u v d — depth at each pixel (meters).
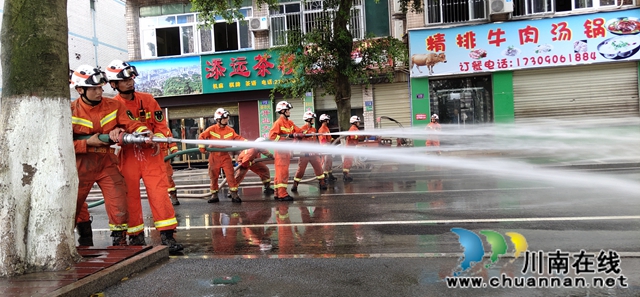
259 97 18.14
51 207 3.82
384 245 4.73
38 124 3.82
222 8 12.54
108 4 21.86
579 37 16.02
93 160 4.73
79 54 19.52
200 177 15.41
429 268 3.79
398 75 17.41
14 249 3.70
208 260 4.36
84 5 20.00
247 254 4.70
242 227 6.25
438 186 9.23
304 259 4.22
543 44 16.19
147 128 4.88
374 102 17.64
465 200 7.27
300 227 5.97
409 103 17.45
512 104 16.61
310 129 10.32
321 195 9.03
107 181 4.85
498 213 6.06
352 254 4.36
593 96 16.31
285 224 6.25
